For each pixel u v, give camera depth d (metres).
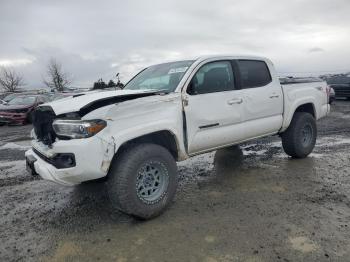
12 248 3.54
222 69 4.98
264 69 5.61
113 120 3.71
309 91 6.36
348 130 9.59
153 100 4.05
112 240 3.58
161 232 3.69
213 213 4.11
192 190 4.99
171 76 4.74
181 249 3.31
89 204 4.67
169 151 4.48
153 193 4.01
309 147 6.36
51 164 3.84
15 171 6.70
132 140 4.08
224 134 4.86
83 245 3.52
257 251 3.19
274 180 5.20
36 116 4.32
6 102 19.02
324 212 3.96
